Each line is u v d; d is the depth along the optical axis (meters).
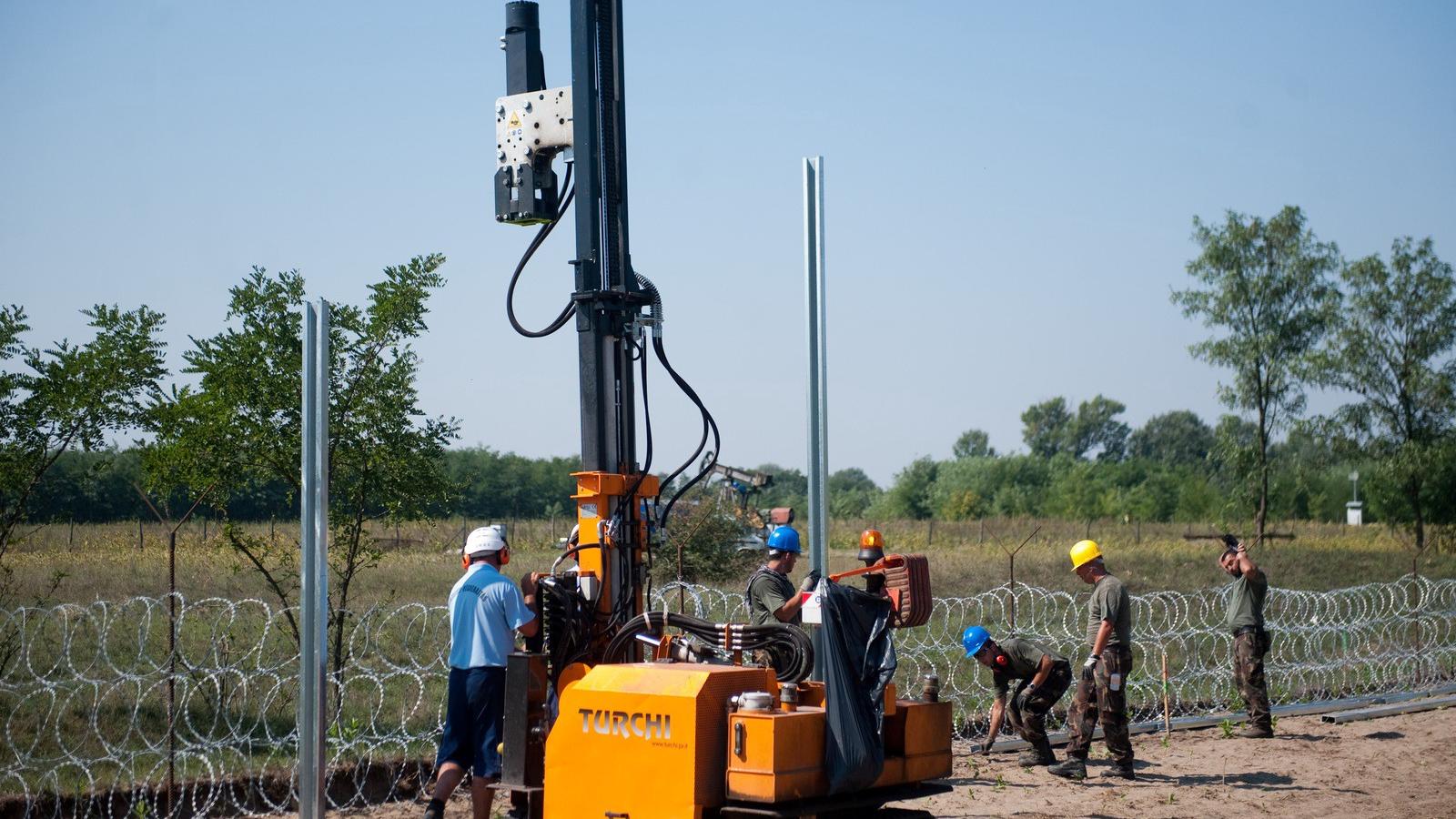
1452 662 17.52
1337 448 43.50
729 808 6.37
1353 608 22.88
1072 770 10.91
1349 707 14.66
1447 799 10.27
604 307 8.21
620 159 8.38
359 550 12.18
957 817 9.47
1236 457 43.97
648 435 8.40
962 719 13.19
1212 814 9.69
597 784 6.72
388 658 14.63
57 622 14.38
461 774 8.24
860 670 6.73
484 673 8.18
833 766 6.49
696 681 6.52
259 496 15.34
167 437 11.56
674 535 24.05
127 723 11.13
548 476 73.06
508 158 8.59
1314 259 43.50
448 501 12.53
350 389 11.78
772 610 9.59
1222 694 15.27
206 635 15.21
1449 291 42.56
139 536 29.94
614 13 8.45
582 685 6.89
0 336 11.74
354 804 9.91
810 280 6.90
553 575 8.15
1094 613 11.10
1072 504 86.00
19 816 8.91
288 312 11.66
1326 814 9.76
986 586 26.31
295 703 12.25
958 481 98.44
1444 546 42.41
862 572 7.83
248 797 9.58
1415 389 42.81
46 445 11.98
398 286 11.89
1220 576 30.64
